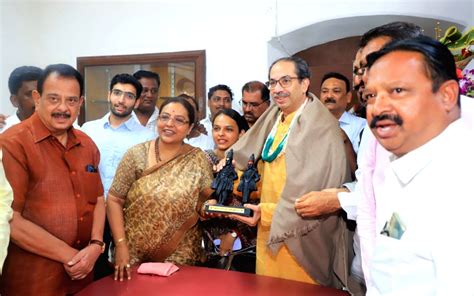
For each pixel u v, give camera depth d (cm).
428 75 75
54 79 147
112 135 245
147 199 168
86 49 377
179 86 355
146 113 291
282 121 178
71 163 157
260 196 182
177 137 173
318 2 322
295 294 126
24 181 144
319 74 365
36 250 144
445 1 300
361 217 113
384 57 80
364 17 314
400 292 81
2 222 120
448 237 74
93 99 370
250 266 188
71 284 157
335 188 152
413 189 81
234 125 212
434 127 78
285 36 338
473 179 74
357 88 133
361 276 149
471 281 71
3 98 373
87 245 164
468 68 254
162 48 361
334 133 161
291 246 156
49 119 148
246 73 341
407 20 313
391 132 79
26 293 148
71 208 154
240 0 341
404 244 80
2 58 371
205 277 141
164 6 358
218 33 347
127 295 125
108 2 371
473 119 83
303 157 157
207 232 187
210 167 183
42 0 382
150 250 168
